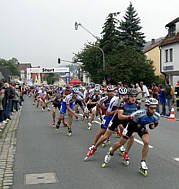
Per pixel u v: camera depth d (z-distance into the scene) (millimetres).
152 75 35688
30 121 13789
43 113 18031
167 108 19297
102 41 42344
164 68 33031
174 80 33219
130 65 31703
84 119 14211
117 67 30609
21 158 6594
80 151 7270
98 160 6352
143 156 5348
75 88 9375
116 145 5688
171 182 4828
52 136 9523
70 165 5980
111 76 30219
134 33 47656
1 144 8219
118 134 8953
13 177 5215
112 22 41750
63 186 4723
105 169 5652
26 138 9172
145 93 15727
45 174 5379
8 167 5859
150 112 5176
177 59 30562
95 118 14625
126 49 35000
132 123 5492
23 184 4844
